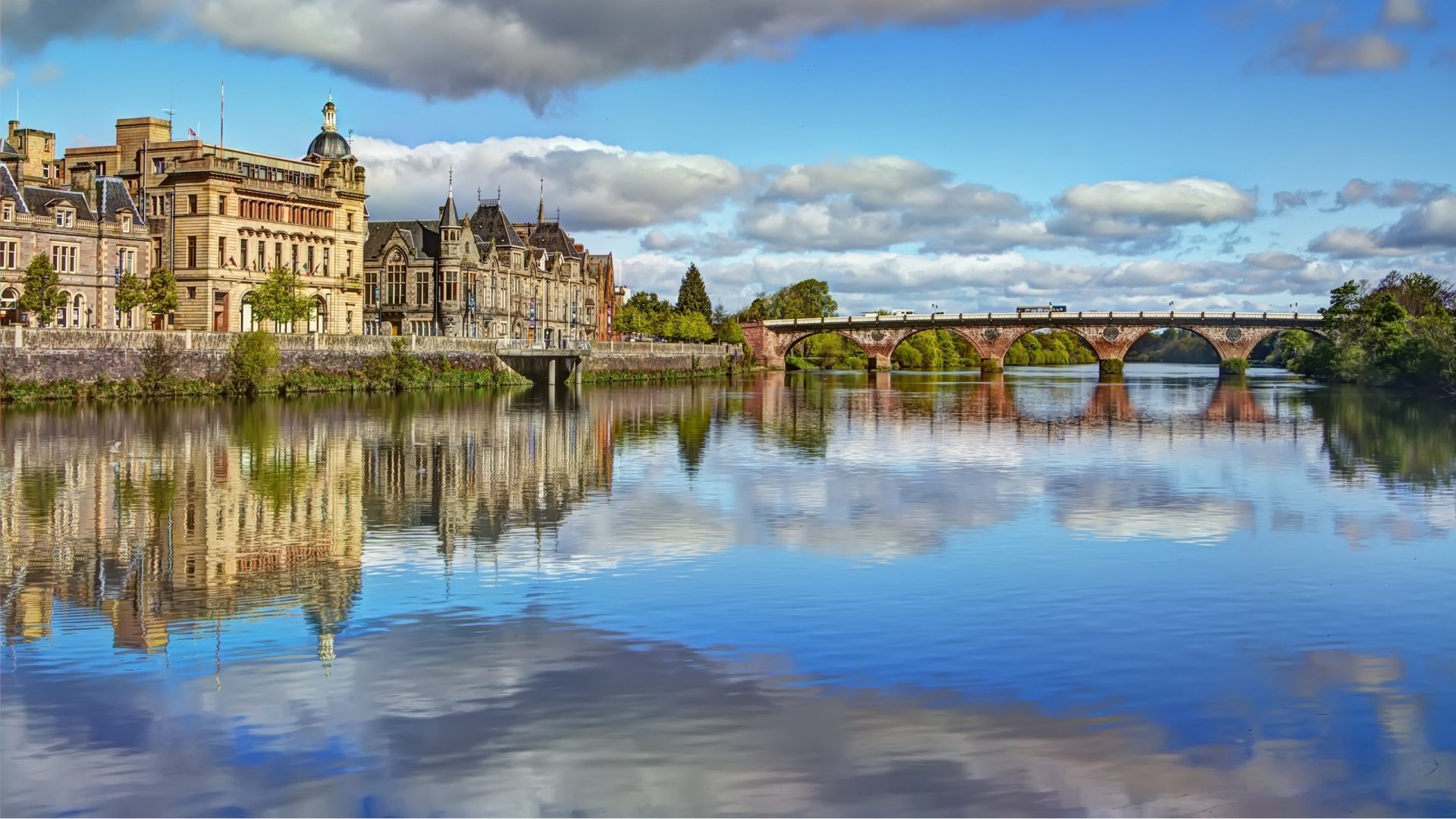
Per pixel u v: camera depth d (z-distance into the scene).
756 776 26.77
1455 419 118.44
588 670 33.06
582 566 45.31
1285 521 55.88
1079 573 44.66
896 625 37.44
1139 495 63.91
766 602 40.06
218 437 86.94
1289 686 32.16
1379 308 195.75
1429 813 25.28
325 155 175.00
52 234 136.25
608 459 79.38
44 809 25.20
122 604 39.31
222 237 151.25
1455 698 31.41
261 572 43.97
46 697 30.89
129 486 63.28
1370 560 47.19
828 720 29.75
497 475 70.00
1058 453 85.62
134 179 158.00
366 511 56.91
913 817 25.06
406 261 198.62
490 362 174.50
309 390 139.62
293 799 25.73
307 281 163.62
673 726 29.27
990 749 28.09
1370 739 28.80
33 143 156.88
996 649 35.03
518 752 27.92
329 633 36.31
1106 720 29.86
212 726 29.20
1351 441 95.81
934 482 69.12
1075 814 25.19
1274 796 25.95
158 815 25.05
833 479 69.88
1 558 45.88
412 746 28.14
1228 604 40.12
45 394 112.44
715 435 98.88
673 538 50.72
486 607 39.31
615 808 25.38
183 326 151.25
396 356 154.25
